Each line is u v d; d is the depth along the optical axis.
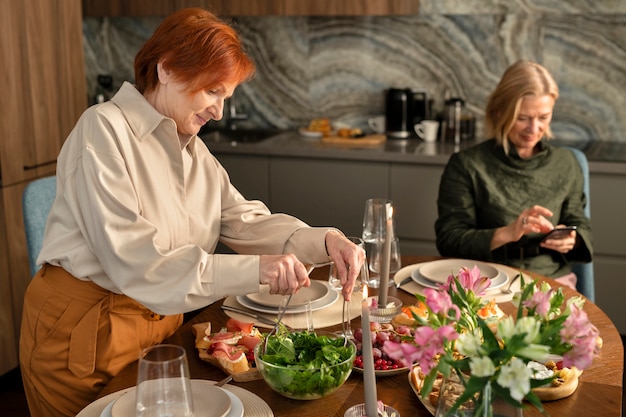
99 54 4.31
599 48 3.63
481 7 3.69
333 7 3.66
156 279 1.52
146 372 1.11
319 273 2.14
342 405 1.41
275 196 3.67
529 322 1.06
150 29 4.22
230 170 3.70
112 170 1.57
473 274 1.26
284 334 1.50
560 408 1.40
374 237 1.91
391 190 3.51
